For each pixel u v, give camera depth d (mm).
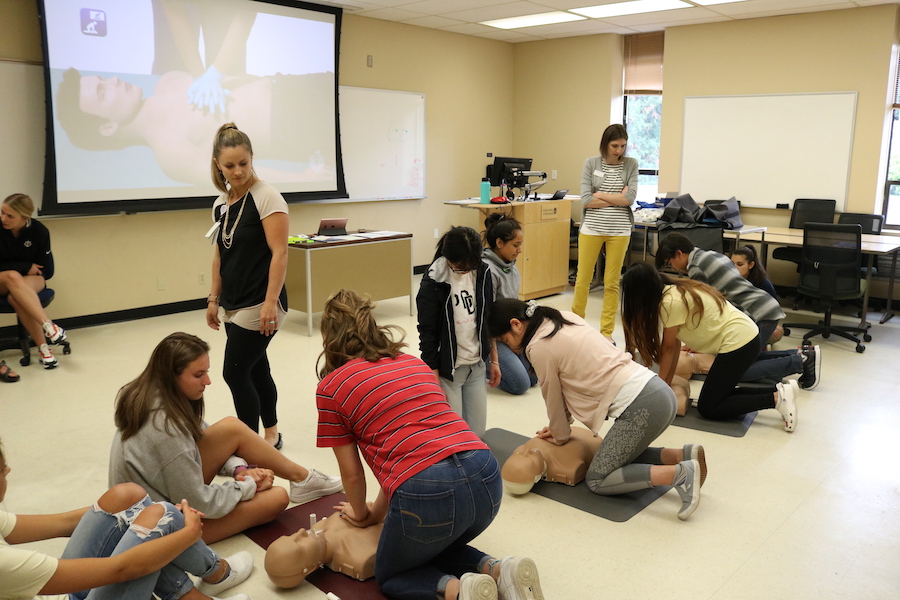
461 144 8156
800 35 6559
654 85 7824
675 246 3920
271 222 2770
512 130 8773
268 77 6180
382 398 1892
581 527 2496
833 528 2490
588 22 7105
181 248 5969
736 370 3352
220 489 2287
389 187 7461
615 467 2637
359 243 5480
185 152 5754
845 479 2881
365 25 6926
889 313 5777
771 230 6504
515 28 7512
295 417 3598
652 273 3031
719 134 7180
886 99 6234
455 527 1810
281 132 6355
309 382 4156
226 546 2361
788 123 6742
